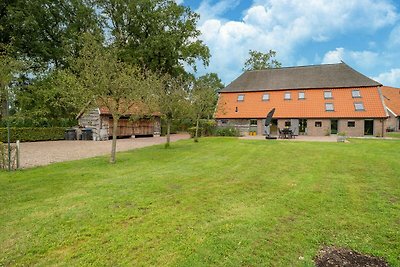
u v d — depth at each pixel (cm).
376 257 452
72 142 2564
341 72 3675
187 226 546
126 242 482
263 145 1952
